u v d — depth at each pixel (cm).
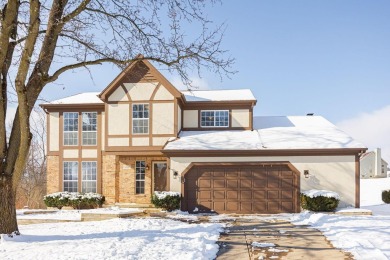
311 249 895
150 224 1287
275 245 951
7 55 1031
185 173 1802
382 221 1286
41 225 1399
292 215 1652
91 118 2114
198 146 1812
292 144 1806
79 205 2005
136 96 1978
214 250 883
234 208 1788
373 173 5656
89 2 1098
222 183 1802
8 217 995
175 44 1193
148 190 2011
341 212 1614
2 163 995
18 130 1031
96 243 912
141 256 793
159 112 1961
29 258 773
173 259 777
